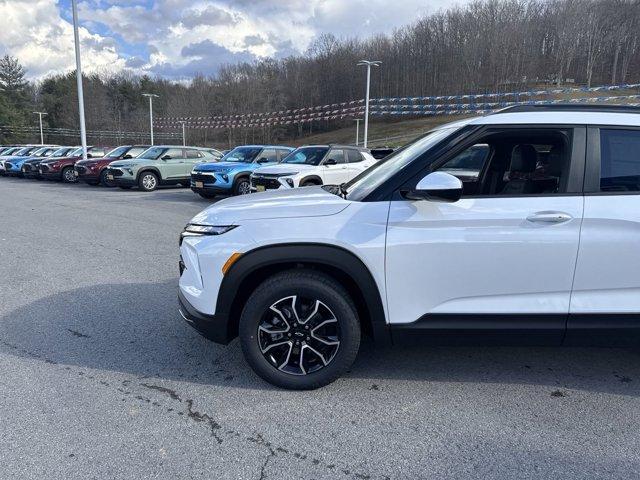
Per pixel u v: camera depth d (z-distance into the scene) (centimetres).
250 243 291
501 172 342
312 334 303
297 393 307
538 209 280
